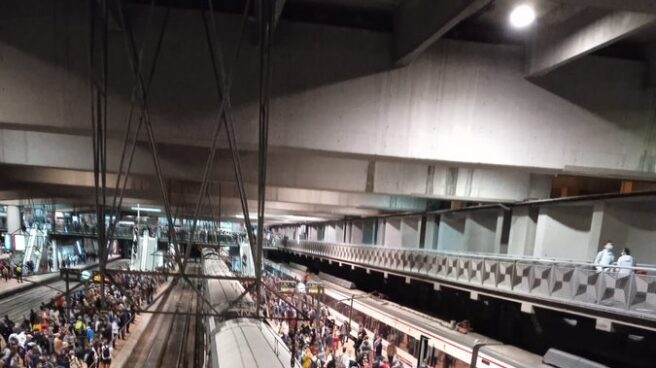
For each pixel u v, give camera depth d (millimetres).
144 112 4031
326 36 6258
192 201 22766
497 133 6602
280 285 21078
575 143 6762
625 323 8469
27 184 19859
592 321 11664
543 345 13438
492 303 16203
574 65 6730
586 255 12023
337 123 6328
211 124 6086
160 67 5980
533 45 6391
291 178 13172
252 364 8742
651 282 8047
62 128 5941
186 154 12398
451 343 14109
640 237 11367
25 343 12531
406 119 6422
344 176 13453
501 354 11914
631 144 6848
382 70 6352
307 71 6250
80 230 46531
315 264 48750
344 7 6285
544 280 10883
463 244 18734
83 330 15383
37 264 37500
